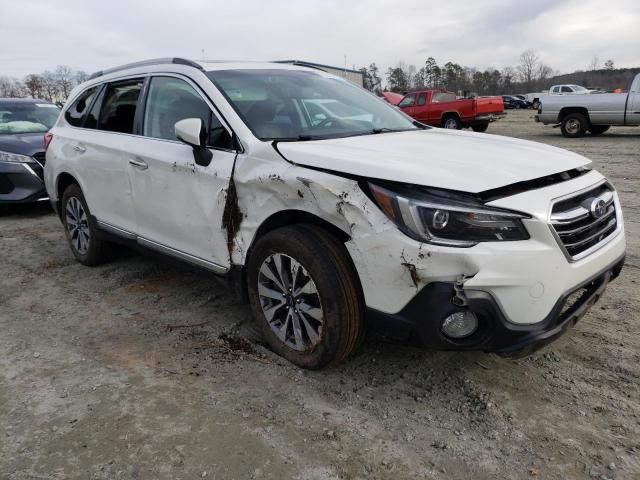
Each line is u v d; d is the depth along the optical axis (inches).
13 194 285.9
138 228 164.9
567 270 102.8
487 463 95.0
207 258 140.8
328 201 108.9
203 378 123.6
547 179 108.9
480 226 96.0
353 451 98.7
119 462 96.9
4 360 134.2
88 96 196.9
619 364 123.6
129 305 166.6
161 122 155.7
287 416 109.1
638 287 165.2
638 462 94.0
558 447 98.4
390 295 103.2
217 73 148.9
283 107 144.1
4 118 331.0
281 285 122.8
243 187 125.8
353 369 125.5
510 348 100.9
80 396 117.4
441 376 121.9
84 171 184.7
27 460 97.8
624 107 600.1
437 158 112.8
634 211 256.4
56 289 182.4
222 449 99.8
